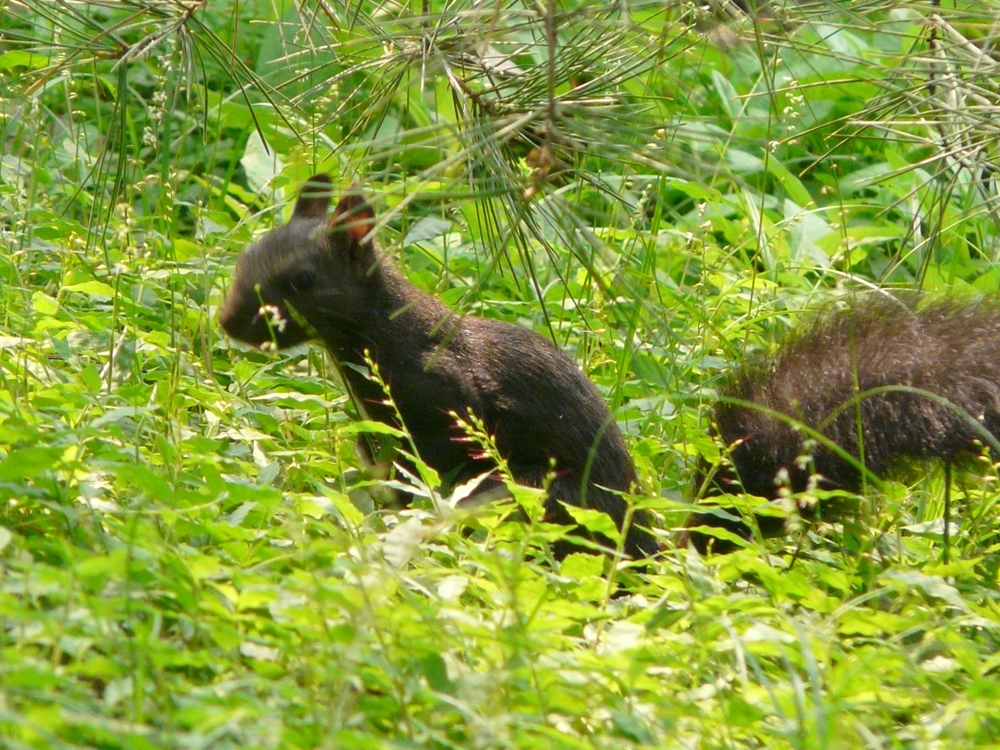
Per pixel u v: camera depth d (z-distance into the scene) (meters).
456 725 5.21
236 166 13.08
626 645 5.91
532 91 7.53
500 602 5.84
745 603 6.24
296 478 7.80
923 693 5.94
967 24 8.18
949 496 8.17
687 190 11.87
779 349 9.04
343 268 8.66
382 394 8.80
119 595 5.41
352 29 8.42
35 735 4.20
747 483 8.55
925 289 10.76
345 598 5.29
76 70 11.77
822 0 7.73
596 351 10.15
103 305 9.81
